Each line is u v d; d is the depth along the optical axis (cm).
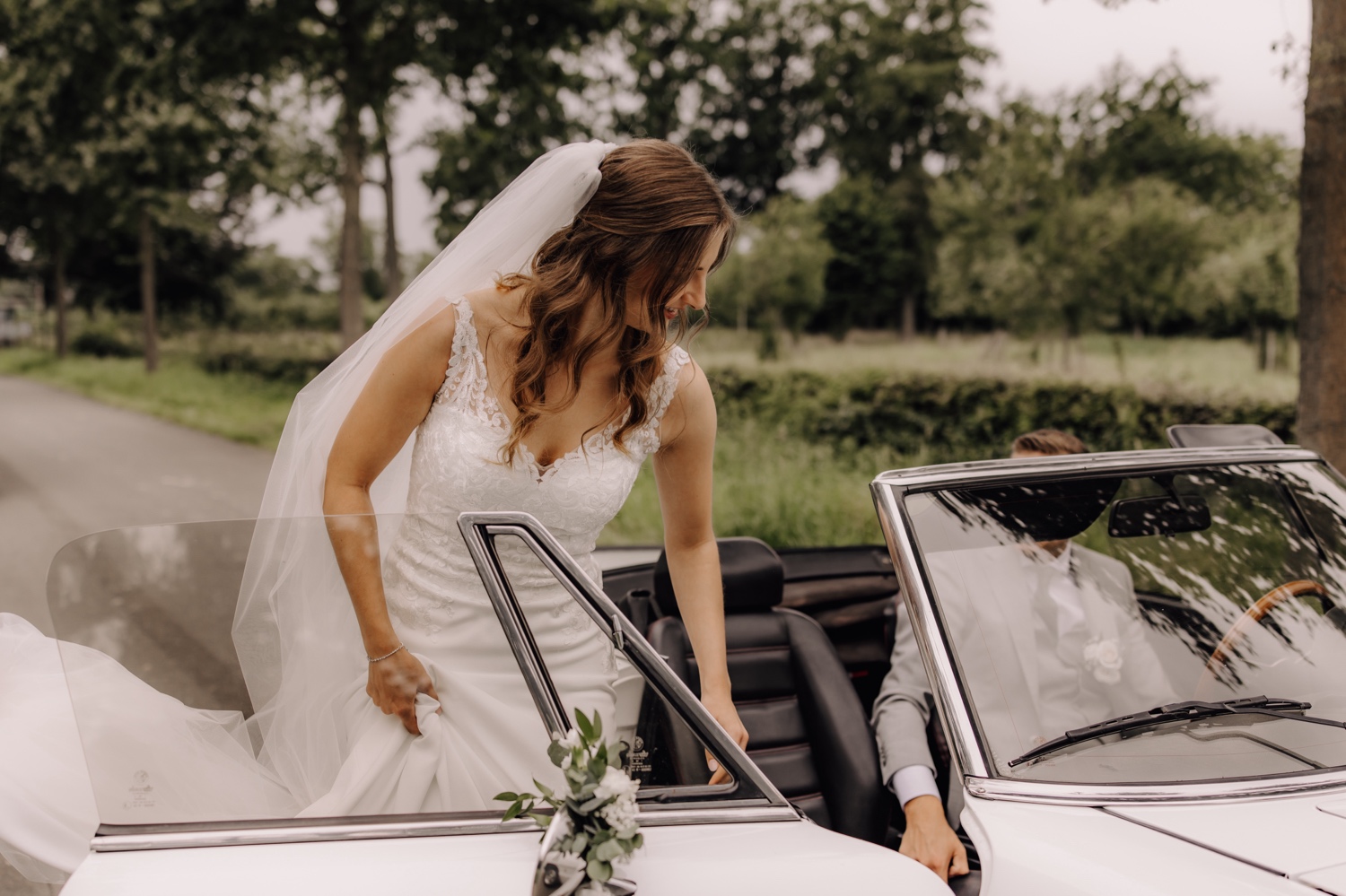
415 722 143
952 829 212
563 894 120
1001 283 1723
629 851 122
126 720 134
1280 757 167
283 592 142
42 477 1131
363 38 1530
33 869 152
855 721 243
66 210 2578
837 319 4606
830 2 4912
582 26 1551
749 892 126
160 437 1566
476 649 144
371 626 144
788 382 1242
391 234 1945
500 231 171
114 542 137
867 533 779
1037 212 1728
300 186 2152
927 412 1073
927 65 4638
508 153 1922
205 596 139
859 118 4906
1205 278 1492
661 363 178
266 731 138
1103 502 204
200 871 126
